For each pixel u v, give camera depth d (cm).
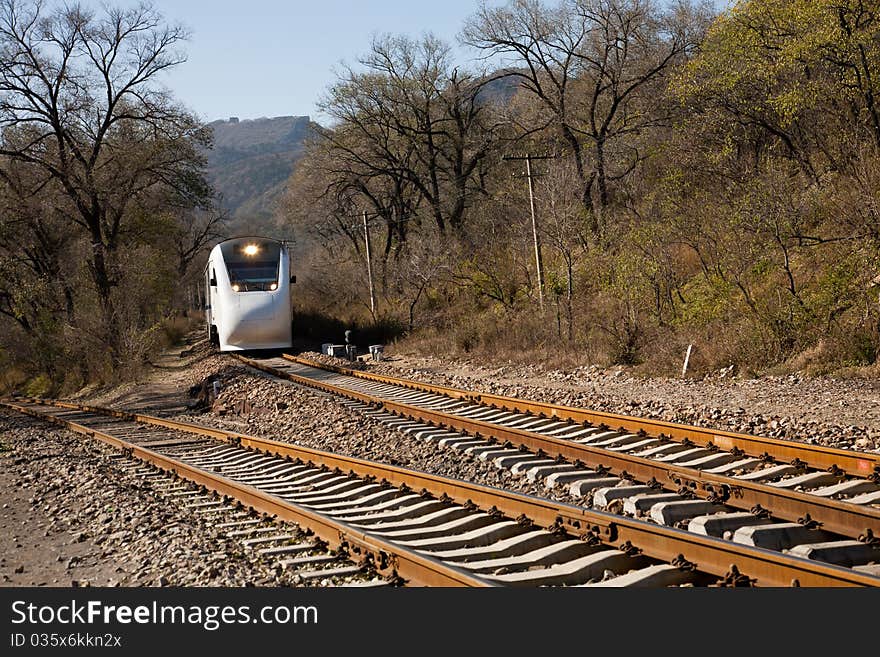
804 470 941
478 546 749
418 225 5066
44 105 3666
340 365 2697
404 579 665
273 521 874
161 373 3269
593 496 902
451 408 1614
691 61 2594
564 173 3228
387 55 4628
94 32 3712
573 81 4181
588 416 1328
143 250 4238
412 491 950
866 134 2156
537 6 3884
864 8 2042
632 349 2112
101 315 3459
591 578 648
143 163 3962
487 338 2761
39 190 3772
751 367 1741
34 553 849
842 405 1328
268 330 3056
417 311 3725
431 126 4734
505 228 3953
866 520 707
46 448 1505
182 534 834
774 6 2198
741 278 2114
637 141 3650
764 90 2397
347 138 4788
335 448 1345
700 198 2347
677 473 897
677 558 640
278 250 3206
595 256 2822
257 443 1314
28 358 3772
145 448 1371
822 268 1975
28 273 3856
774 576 587
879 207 1802
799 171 2408
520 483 1007
